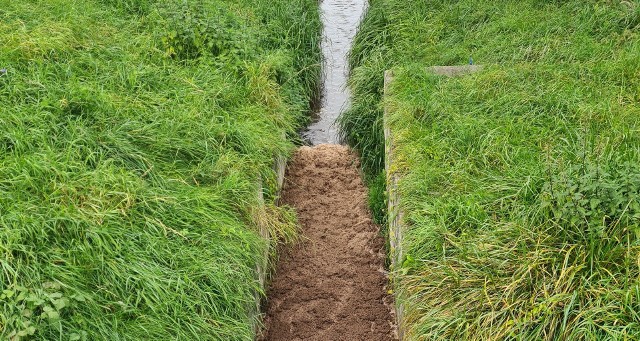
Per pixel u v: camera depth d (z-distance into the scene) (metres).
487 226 4.87
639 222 4.23
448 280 4.56
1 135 5.06
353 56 10.09
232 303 4.70
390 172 6.21
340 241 6.59
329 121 9.33
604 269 4.12
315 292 5.90
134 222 4.80
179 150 5.92
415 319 4.56
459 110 6.79
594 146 5.37
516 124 6.27
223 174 5.91
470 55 8.53
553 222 4.49
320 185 7.54
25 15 7.26
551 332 3.92
